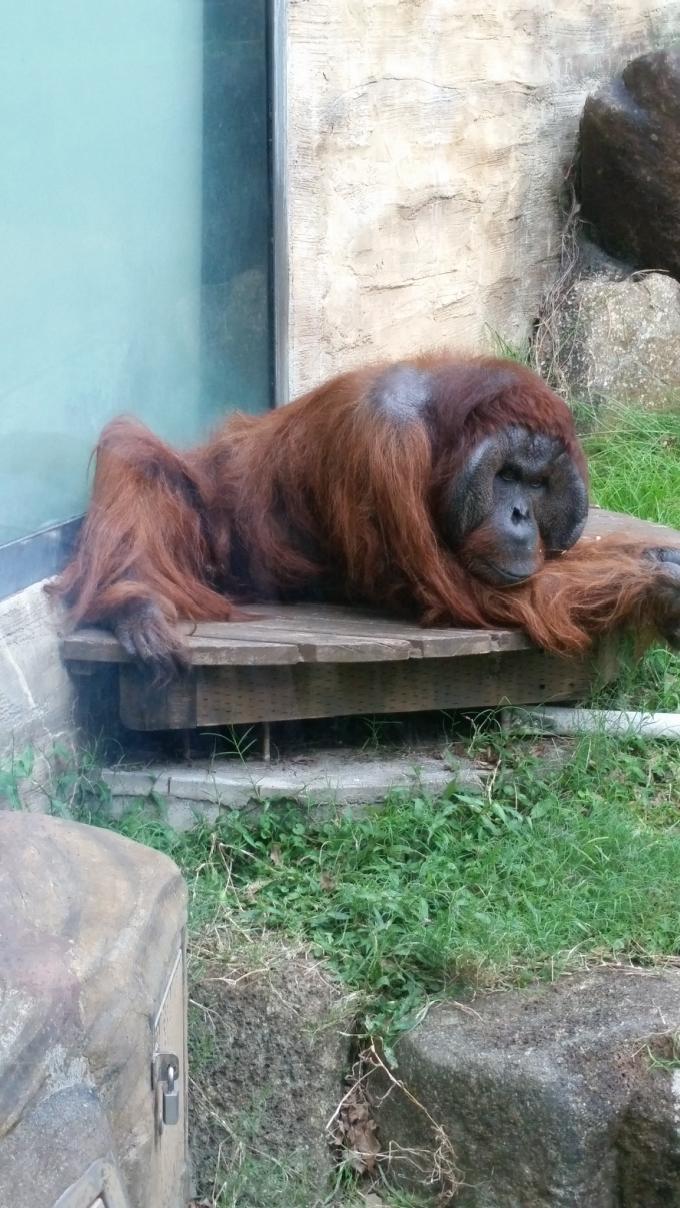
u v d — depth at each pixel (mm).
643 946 3139
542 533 3883
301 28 4891
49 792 3500
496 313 6766
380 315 5684
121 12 4027
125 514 3701
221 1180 2969
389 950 3166
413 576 3709
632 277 7164
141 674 3529
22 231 3584
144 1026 2059
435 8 5770
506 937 3096
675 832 3568
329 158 5172
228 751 3811
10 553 3463
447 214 6141
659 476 5852
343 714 3689
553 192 7246
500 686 3828
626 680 4160
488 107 6391
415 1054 2938
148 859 2355
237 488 4023
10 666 3342
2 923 1977
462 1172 2879
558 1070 2791
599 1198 2818
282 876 3408
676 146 6910
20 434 3617
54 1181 1736
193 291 4648
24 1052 1788
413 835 3490
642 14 7734
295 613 3955
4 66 3436
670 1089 2771
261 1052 3053
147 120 4246
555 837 3453
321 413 3881
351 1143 3027
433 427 3725
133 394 4336
